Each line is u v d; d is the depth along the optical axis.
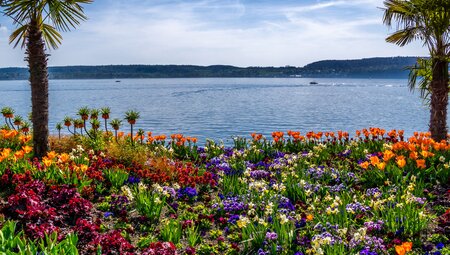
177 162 13.78
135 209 9.45
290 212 9.04
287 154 15.75
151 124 49.62
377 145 15.73
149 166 12.91
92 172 10.90
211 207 9.91
